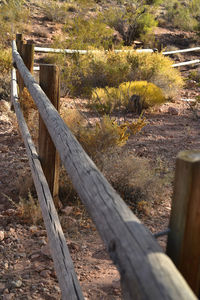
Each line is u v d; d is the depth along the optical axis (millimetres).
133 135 6699
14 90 6516
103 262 3016
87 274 2814
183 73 14141
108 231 1138
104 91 8836
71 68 10078
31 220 3680
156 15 23688
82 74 10195
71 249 3199
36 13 19281
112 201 1248
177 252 1130
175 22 22781
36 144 5102
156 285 836
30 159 3580
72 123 5613
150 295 825
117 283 2633
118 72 10125
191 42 19469
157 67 10648
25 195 4203
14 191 4340
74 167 1650
